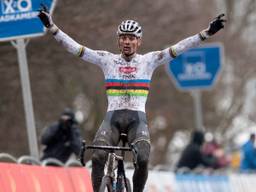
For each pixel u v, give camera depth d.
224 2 63.03
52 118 42.03
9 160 24.08
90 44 37.72
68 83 42.62
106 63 19.98
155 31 43.81
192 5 48.38
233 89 61.59
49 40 36.94
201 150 34.62
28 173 23.08
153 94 54.12
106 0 38.12
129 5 40.12
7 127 40.75
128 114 19.72
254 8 60.72
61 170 25.00
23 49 24.69
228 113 62.72
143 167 19.17
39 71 38.19
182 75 34.97
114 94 19.88
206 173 34.25
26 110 24.69
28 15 24.23
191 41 19.95
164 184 30.14
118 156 19.53
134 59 19.98
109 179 19.12
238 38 59.59
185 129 60.22
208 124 62.06
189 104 58.47
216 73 34.75
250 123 67.81
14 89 38.50
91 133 50.12
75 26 36.50
